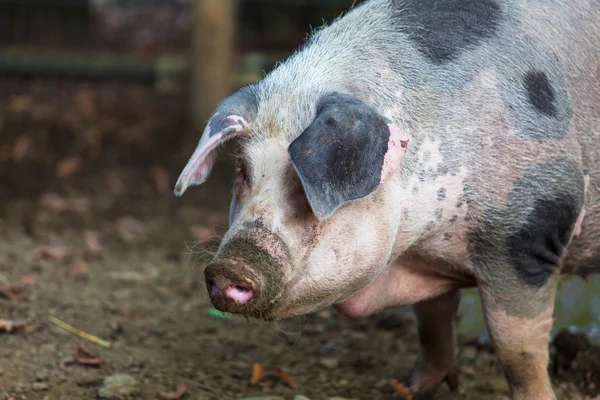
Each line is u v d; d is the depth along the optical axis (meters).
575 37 5.77
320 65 5.39
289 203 4.89
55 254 9.24
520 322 5.59
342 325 7.98
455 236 5.55
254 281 4.62
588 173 5.79
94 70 13.89
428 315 6.31
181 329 7.56
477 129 5.45
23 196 11.41
